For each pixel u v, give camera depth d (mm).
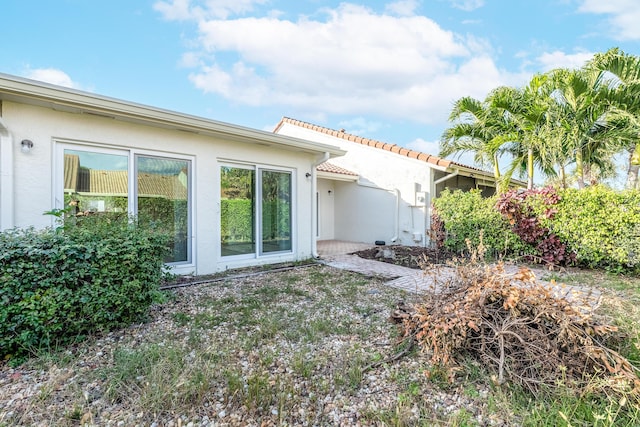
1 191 4508
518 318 2689
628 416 2125
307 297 5012
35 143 4750
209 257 6566
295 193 8086
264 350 3225
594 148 7957
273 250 7742
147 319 4027
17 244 3037
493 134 8820
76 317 3309
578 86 7156
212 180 6598
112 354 3086
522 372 2508
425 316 2840
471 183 13336
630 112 7156
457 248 8609
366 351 3199
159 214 5949
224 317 4117
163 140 5938
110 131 5363
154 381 2527
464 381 2625
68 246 3174
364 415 2281
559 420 2109
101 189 5344
